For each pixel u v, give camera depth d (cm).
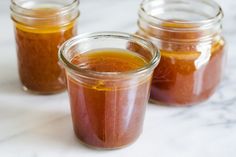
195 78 41
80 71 35
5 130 40
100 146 38
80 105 37
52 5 45
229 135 40
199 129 40
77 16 43
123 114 36
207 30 40
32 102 43
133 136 38
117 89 35
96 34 39
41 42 42
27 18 41
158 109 43
